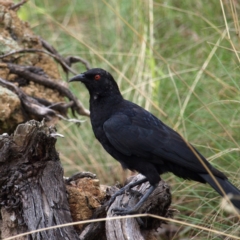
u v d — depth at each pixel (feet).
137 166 29.17
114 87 30.25
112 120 29.37
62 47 52.29
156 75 45.16
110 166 41.24
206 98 40.65
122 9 51.08
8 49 36.99
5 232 25.05
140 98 41.27
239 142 36.73
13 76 36.37
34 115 34.35
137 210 27.40
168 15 50.85
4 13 38.22
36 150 25.49
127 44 49.26
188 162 27.68
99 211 27.48
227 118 39.17
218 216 33.19
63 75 48.62
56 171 26.00
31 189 25.35
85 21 57.41
